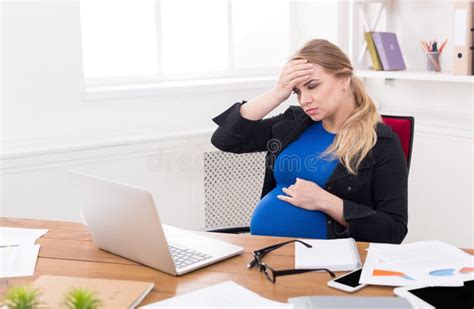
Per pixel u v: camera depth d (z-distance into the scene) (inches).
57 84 121.7
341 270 64.8
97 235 72.4
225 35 151.3
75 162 124.4
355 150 84.4
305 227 86.2
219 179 143.3
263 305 55.4
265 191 96.4
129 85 137.8
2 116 116.5
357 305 54.4
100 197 68.8
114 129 129.6
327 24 148.6
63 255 71.4
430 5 130.3
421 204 136.8
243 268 66.3
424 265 64.0
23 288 41.1
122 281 61.5
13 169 117.7
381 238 81.3
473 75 114.0
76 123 124.8
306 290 60.1
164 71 145.3
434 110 131.7
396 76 126.1
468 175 126.6
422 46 126.3
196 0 146.8
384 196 84.9
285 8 157.0
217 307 55.3
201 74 149.2
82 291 40.5
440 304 54.8
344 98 88.1
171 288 61.2
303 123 91.5
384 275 61.9
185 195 139.5
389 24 138.9
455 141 128.0
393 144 86.0
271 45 157.9
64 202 124.3
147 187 134.0
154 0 139.6
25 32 117.2
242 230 93.0
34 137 120.1
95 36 135.3
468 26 112.4
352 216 81.0
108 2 135.6
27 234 78.9
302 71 84.4
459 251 67.6
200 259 67.9
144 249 66.2
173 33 145.3
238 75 153.9
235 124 92.7
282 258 68.9
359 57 137.4
